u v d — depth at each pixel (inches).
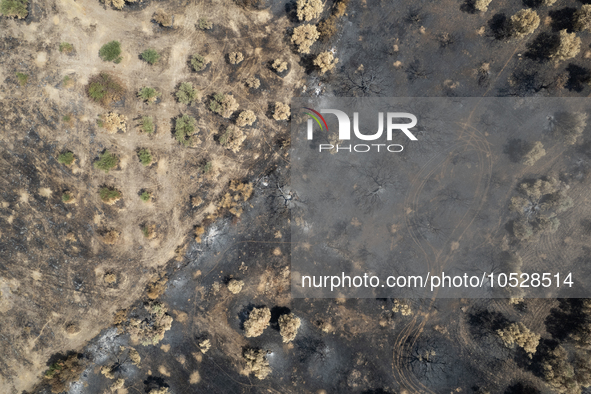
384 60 1615.4
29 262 1599.4
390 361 1604.3
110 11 1593.3
